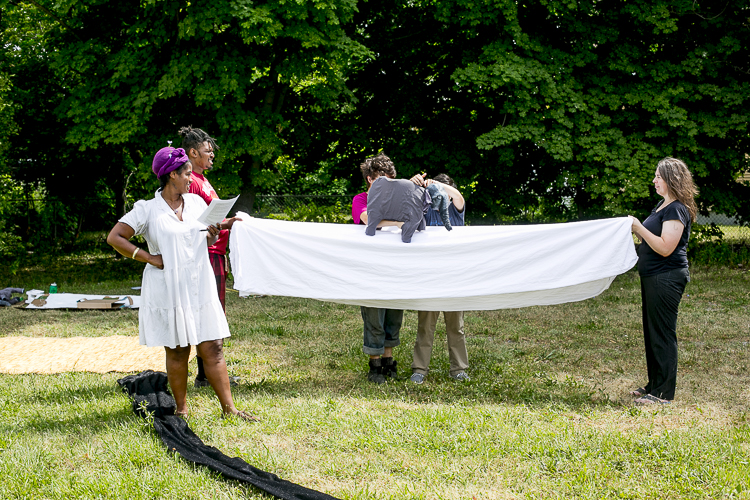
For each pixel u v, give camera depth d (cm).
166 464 339
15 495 309
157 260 391
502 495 315
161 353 598
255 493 312
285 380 529
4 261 1471
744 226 1480
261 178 1206
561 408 450
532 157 1401
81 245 1820
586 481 327
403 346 657
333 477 334
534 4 1259
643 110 1292
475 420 412
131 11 1226
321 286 494
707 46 1252
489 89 1235
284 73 1135
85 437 383
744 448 368
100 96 1192
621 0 1273
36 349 614
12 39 1459
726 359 596
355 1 1128
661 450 362
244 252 490
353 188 1544
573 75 1277
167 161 390
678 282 461
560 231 495
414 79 1417
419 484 325
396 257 494
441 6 1207
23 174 1706
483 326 763
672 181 464
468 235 502
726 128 1223
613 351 635
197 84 1102
